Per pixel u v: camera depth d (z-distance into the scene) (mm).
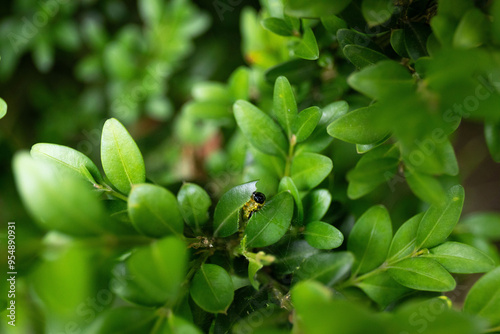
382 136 166
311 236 174
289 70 202
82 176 172
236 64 330
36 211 138
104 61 303
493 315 158
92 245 143
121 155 169
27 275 151
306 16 158
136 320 150
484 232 227
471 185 331
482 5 153
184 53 289
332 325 130
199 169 296
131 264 141
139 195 150
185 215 174
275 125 184
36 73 350
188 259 168
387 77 148
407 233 174
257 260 164
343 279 177
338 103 182
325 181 194
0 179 213
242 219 178
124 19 352
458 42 147
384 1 161
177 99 331
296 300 137
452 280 165
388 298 174
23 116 345
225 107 236
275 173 193
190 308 166
